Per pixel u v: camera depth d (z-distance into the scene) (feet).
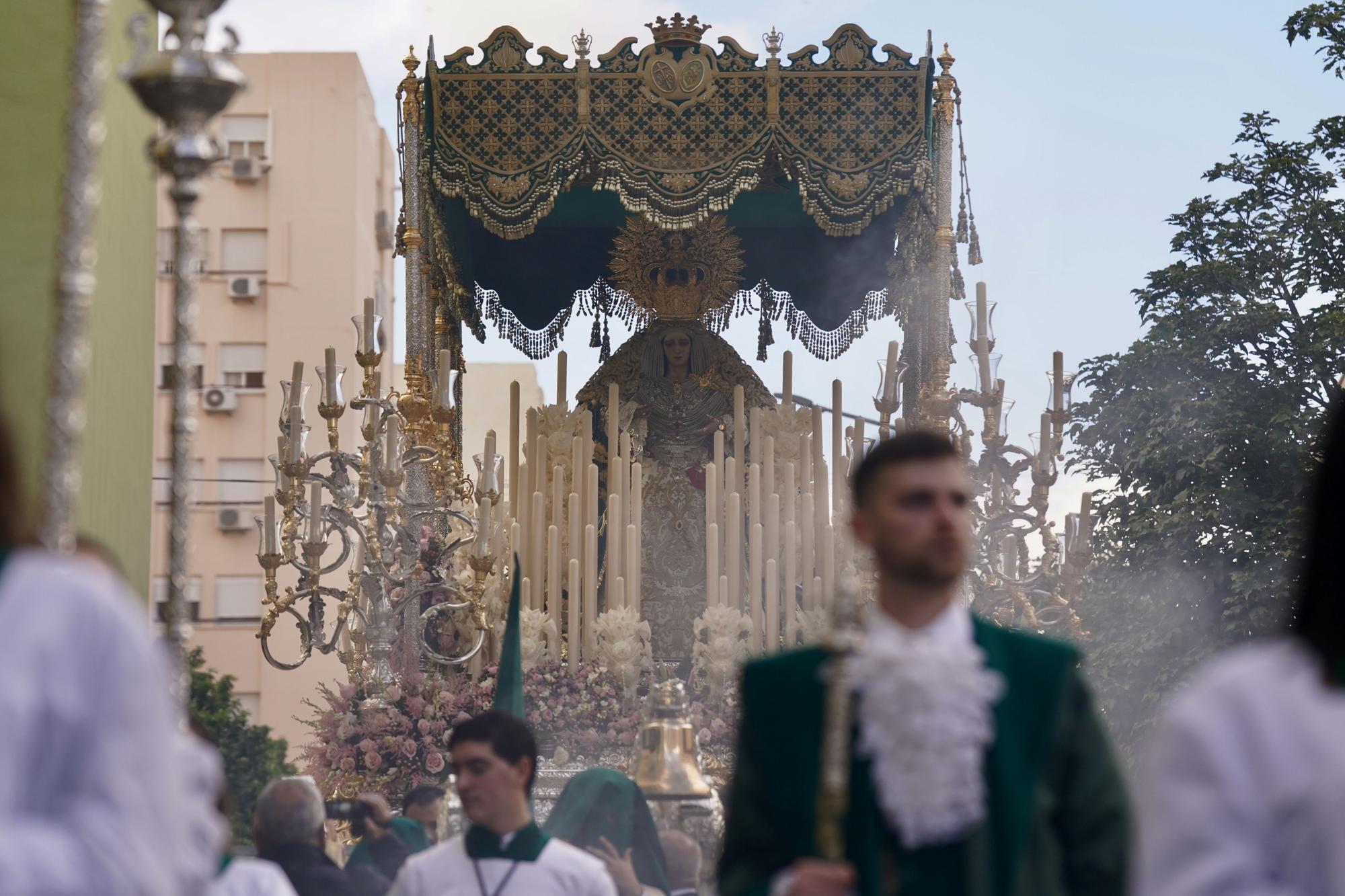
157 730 8.79
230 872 18.63
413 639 39.75
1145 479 79.25
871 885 12.32
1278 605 72.54
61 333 11.15
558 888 19.84
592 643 39.75
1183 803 8.48
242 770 108.99
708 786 30.83
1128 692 76.23
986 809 12.42
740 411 42.93
